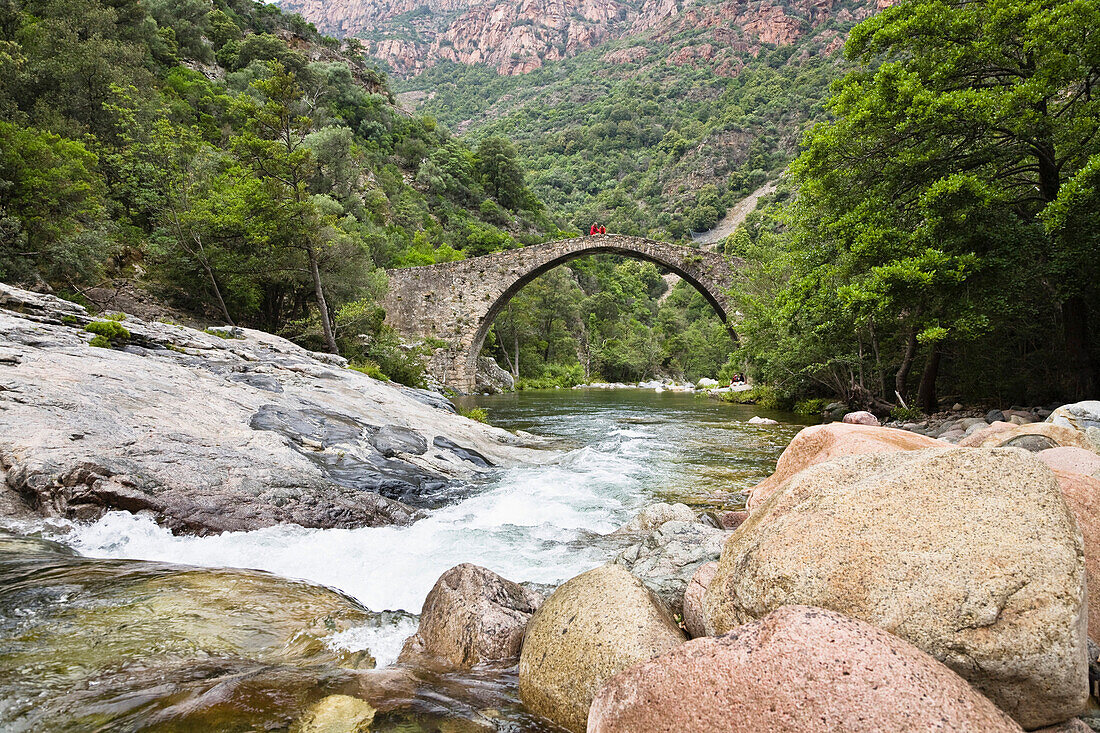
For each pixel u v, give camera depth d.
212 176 28.62
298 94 24.06
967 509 2.60
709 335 78.31
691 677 2.16
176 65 55.41
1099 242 12.12
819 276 17.75
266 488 6.67
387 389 14.55
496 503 8.10
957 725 1.82
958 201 13.04
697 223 133.25
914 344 17.77
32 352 8.43
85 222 22.97
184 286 25.02
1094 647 2.81
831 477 3.09
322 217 25.06
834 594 2.51
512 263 38.81
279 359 14.13
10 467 5.74
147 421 7.36
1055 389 15.59
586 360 67.56
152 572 4.36
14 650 3.01
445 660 3.40
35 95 29.41
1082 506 3.46
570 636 2.99
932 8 13.59
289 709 2.57
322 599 4.18
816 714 1.90
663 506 6.82
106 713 2.46
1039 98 11.95
